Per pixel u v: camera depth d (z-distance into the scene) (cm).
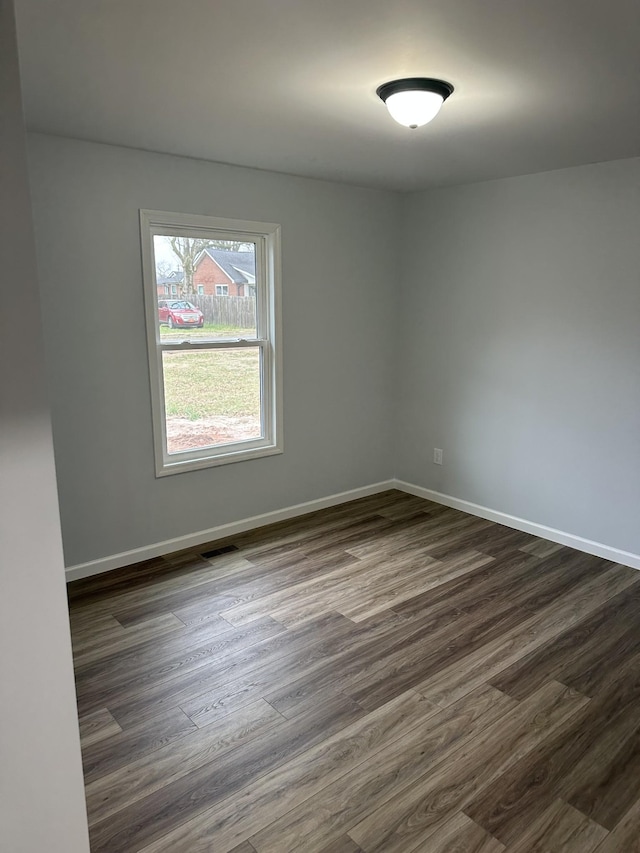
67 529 331
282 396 410
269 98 231
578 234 355
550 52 185
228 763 207
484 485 434
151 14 160
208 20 164
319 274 415
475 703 238
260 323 399
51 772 130
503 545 389
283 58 191
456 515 443
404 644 279
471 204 410
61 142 295
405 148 310
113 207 317
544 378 385
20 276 111
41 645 123
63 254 305
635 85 215
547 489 394
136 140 298
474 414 432
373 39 176
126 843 177
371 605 313
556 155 323
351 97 229
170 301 355
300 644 278
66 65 197
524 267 385
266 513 420
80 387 322
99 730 223
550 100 231
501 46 181
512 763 208
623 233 335
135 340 337
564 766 206
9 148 107
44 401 116
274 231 384
